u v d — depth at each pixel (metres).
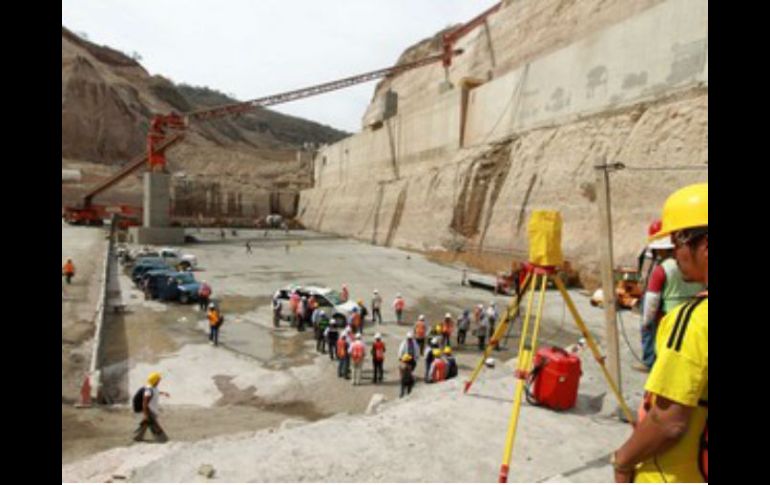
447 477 5.23
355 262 46.69
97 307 24.28
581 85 39.34
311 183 105.19
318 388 15.39
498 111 49.56
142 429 10.01
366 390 15.16
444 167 54.59
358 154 80.19
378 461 5.52
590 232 33.41
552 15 55.59
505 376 8.72
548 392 7.06
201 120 60.19
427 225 54.28
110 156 89.19
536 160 40.88
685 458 2.34
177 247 53.00
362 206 72.56
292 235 75.00
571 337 21.25
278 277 37.53
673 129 29.39
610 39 36.91
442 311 27.11
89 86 88.44
